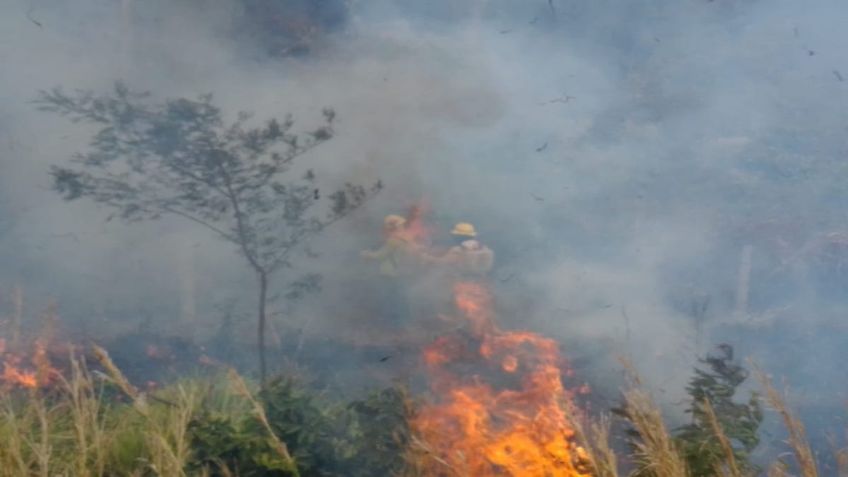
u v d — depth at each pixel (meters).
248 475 5.41
